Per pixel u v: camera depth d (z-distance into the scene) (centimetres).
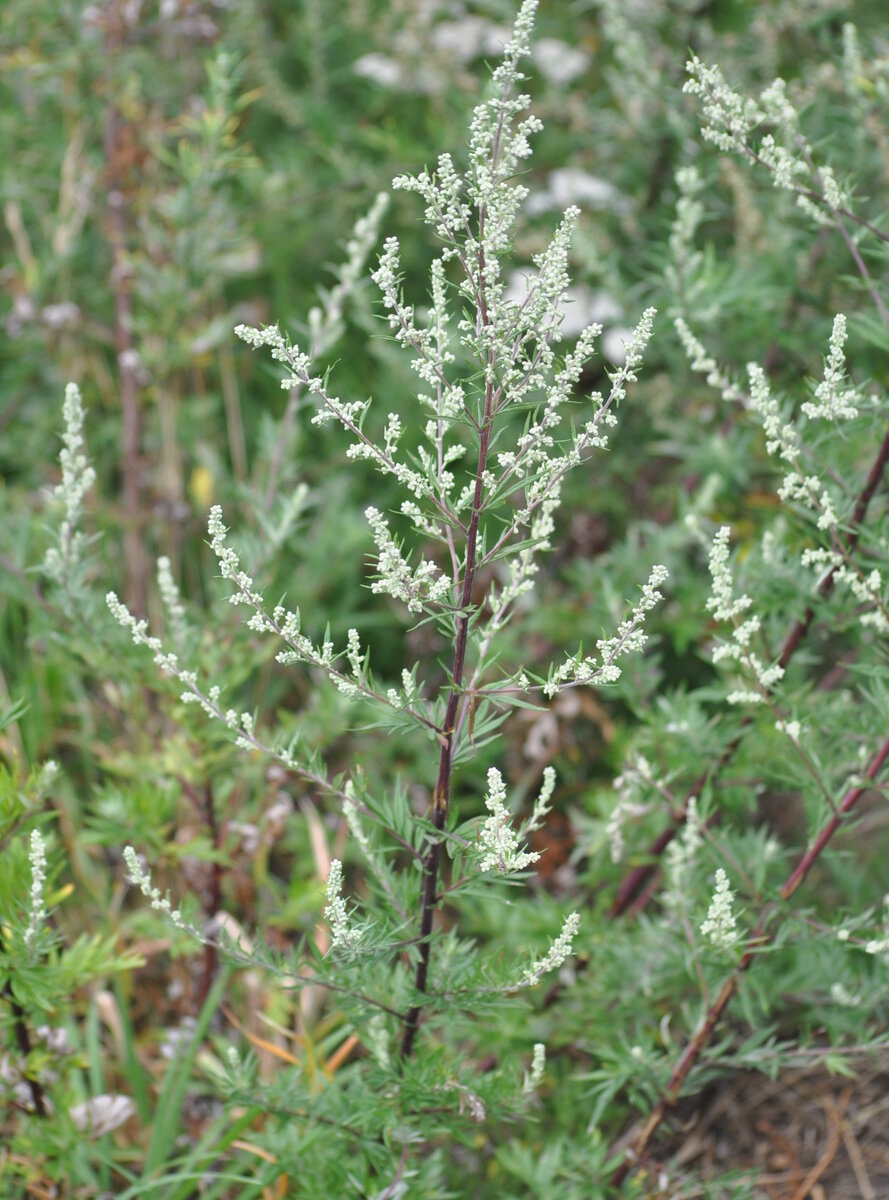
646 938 241
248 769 260
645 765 226
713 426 313
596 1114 220
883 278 231
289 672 341
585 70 390
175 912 182
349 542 328
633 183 347
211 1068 231
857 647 287
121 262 332
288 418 269
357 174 365
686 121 299
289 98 387
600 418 153
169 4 337
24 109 377
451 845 167
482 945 285
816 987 234
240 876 265
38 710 295
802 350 290
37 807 194
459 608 156
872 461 239
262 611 158
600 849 268
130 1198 229
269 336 146
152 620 329
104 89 338
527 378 151
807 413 179
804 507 219
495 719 164
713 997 226
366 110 410
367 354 390
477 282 148
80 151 363
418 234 391
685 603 286
